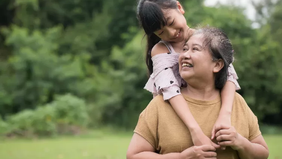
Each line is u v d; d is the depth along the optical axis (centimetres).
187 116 205
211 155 194
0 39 2342
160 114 213
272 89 1805
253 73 1770
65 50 2288
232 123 210
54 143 1178
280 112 2044
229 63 216
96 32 2345
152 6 243
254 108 1850
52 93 1952
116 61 2194
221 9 1995
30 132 1438
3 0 2388
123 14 2278
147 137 212
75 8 2433
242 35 1847
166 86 219
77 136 1497
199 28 232
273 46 1802
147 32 253
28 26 2264
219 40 211
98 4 2480
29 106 1881
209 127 207
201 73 210
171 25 244
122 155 852
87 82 2000
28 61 1844
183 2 2095
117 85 1881
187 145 204
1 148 1028
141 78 1834
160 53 244
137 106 1884
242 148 200
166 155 202
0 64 2048
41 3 2342
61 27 2322
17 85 1877
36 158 809
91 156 834
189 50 212
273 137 1427
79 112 1600
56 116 1560
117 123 1878
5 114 1875
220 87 222
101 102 1875
